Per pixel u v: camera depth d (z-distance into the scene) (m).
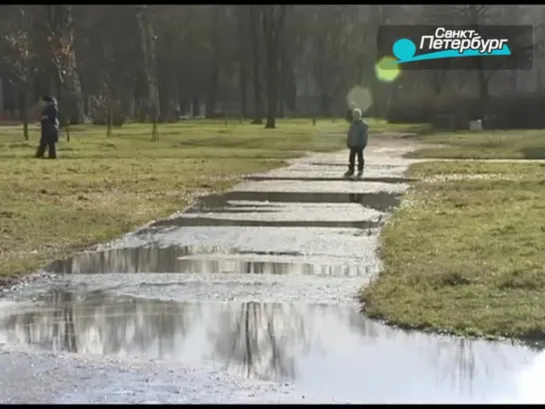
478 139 53.59
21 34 61.03
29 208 19.42
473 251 13.55
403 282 11.40
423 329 9.27
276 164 35.56
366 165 35.09
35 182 25.81
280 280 12.11
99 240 15.63
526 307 9.85
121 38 84.00
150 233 16.72
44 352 8.61
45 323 9.80
